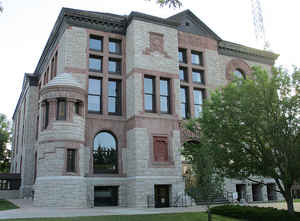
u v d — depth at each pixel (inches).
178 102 1186.0
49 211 805.9
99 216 670.5
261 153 738.2
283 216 678.5
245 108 714.2
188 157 730.2
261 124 709.3
